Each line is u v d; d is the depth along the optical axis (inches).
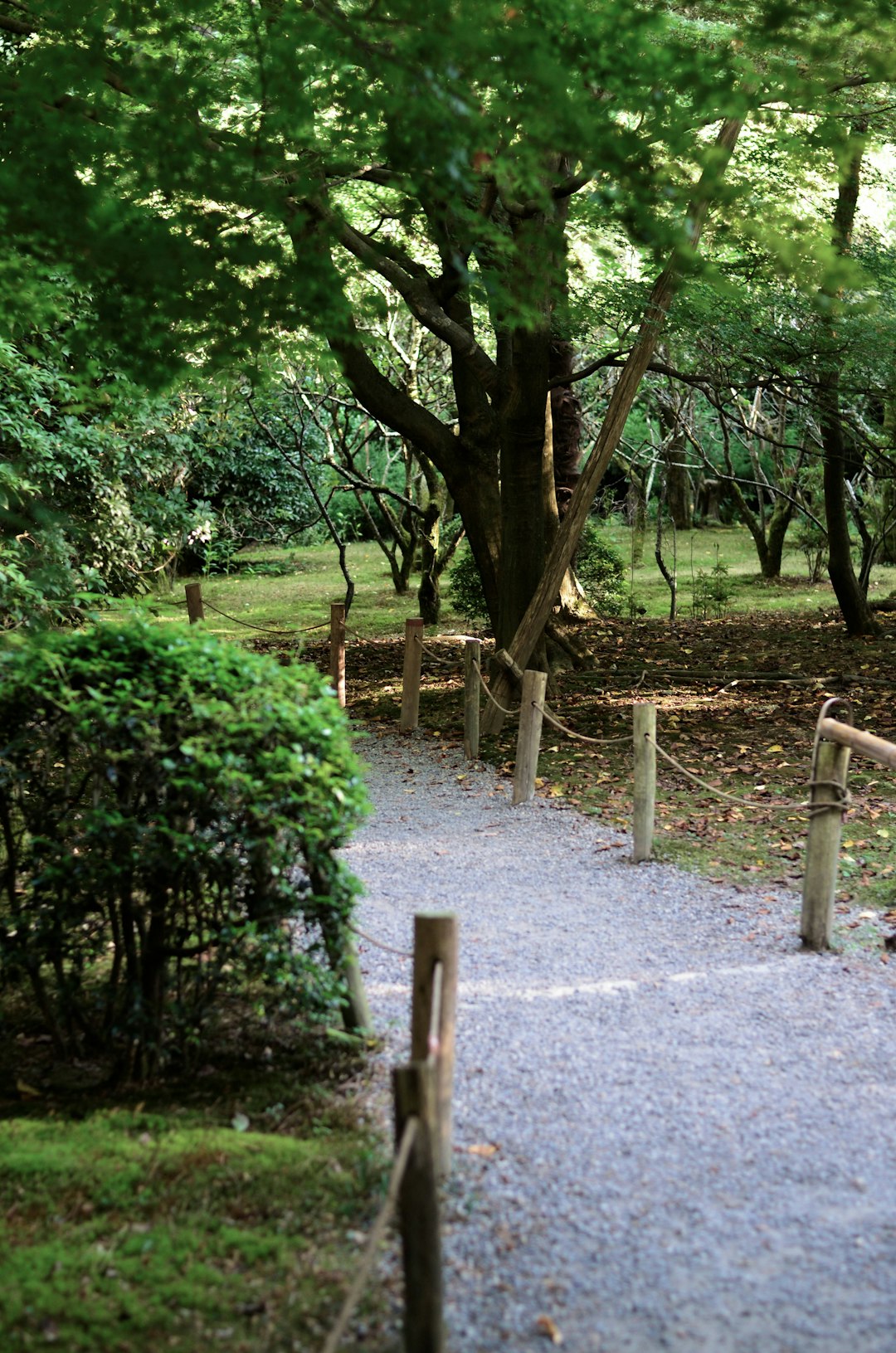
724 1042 184.5
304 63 219.5
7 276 272.5
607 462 424.2
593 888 265.3
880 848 287.7
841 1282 127.0
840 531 661.3
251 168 226.5
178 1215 138.8
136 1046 175.2
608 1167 148.6
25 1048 189.5
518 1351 115.6
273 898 173.6
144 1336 118.1
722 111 223.3
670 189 206.1
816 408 521.3
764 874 271.1
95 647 178.7
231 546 1024.9
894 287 482.3
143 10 237.3
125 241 215.0
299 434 737.0
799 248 198.7
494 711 437.4
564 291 291.3
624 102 212.1
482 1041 185.0
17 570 372.8
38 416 534.9
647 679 547.2
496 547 476.4
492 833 313.7
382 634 724.7
